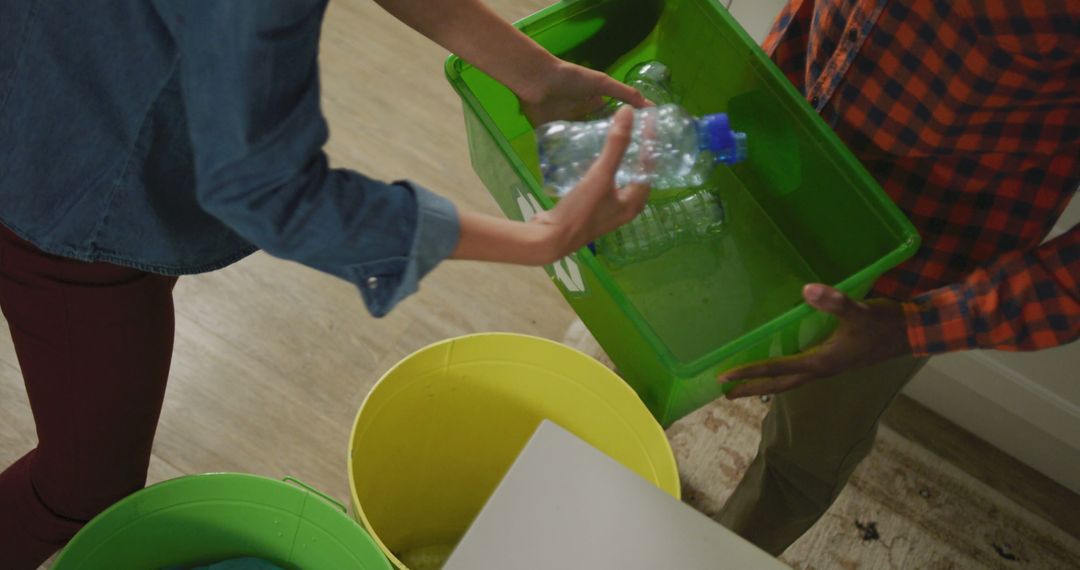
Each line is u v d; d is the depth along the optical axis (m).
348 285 1.81
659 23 1.36
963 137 1.06
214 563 1.28
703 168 1.22
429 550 1.59
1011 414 1.81
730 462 1.76
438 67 2.15
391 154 1.99
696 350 1.25
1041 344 1.03
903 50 1.05
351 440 1.17
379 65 2.11
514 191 1.18
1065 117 1.03
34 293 1.00
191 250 0.97
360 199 0.77
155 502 1.17
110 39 0.79
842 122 1.16
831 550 1.70
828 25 1.14
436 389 1.31
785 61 1.28
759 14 1.67
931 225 1.16
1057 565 1.77
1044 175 1.08
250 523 1.24
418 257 0.80
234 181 0.71
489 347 1.29
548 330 1.84
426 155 2.01
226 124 0.68
